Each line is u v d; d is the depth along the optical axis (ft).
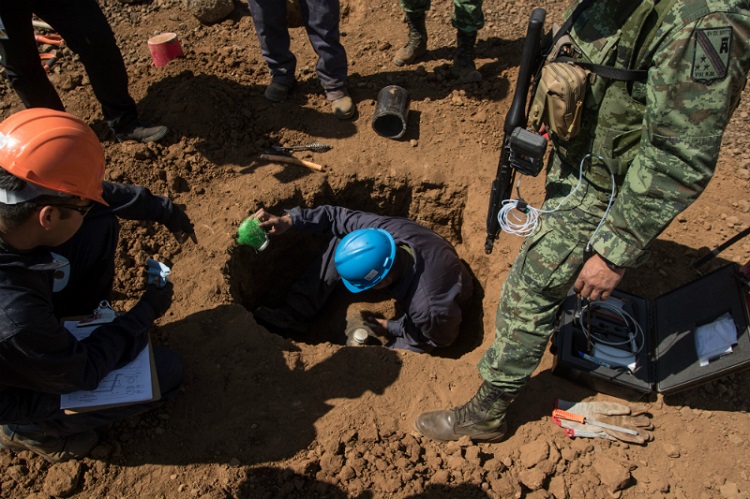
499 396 8.06
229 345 9.93
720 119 5.35
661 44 5.56
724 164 12.91
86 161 6.15
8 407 6.77
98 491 8.30
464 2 13.16
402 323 12.63
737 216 11.91
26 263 6.05
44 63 14.37
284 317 13.08
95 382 6.96
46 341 6.17
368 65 15.19
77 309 9.03
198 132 12.92
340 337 13.60
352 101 14.03
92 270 8.80
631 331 9.57
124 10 16.20
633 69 5.98
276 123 13.62
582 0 6.40
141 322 7.53
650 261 11.25
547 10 16.81
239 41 15.39
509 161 7.39
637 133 6.35
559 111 6.25
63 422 7.59
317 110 13.99
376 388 9.56
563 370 9.45
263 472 8.55
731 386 9.52
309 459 8.67
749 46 5.20
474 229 12.67
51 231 6.00
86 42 10.90
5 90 13.87
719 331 8.54
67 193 5.93
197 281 10.86
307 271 13.23
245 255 12.21
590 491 8.52
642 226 5.96
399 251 11.00
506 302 7.66
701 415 9.22
